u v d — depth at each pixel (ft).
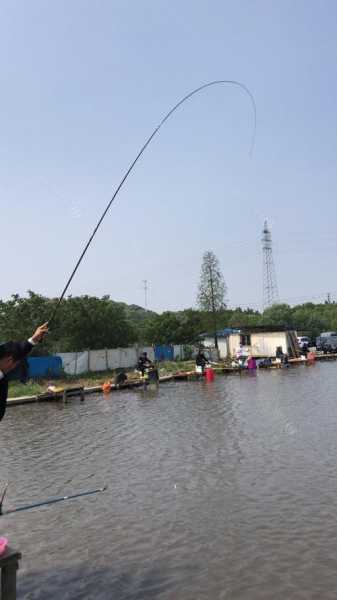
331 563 20.47
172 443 43.88
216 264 189.98
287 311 294.87
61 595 19.10
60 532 25.00
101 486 32.22
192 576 20.06
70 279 16.31
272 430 47.44
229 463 36.01
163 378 106.63
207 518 25.80
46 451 43.37
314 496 28.14
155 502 28.63
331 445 40.11
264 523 24.75
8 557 15.69
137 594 18.94
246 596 18.39
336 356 168.14
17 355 14.87
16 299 128.98
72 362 124.06
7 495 31.14
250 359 126.62
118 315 156.25
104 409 69.00
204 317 189.78
